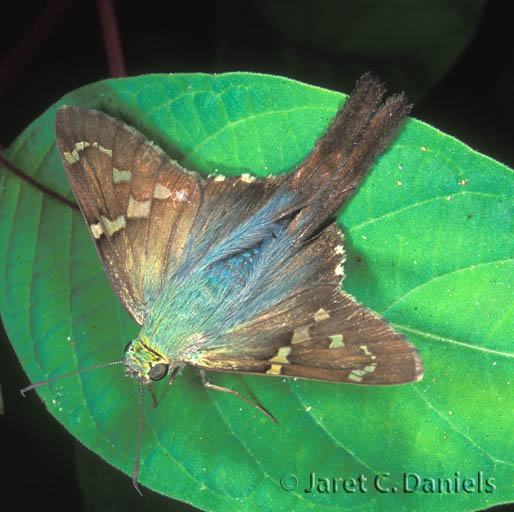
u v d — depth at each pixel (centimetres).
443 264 28
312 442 28
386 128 28
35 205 28
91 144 28
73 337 28
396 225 28
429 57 30
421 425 28
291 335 28
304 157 28
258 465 28
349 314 27
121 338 28
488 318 28
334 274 28
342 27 30
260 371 28
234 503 28
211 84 28
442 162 28
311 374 27
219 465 28
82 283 28
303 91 28
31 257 28
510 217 28
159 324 28
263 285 28
